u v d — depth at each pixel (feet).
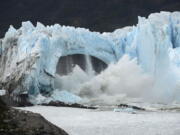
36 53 184.96
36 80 181.06
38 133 63.46
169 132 98.17
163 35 203.51
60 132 67.00
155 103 182.09
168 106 168.45
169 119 121.60
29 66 183.42
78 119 123.13
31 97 180.04
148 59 202.39
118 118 124.57
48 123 67.15
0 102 68.33
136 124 111.24
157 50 199.72
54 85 197.88
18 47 202.90
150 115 133.18
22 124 64.49
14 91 180.55
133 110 150.51
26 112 68.08
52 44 193.77
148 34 203.62
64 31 205.26
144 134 96.17
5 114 65.82
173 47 210.59
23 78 181.47
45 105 172.86
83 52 207.41
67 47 201.16
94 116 130.82
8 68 201.67
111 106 169.27
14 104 173.99
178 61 192.13
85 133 97.81
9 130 62.39
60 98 183.01
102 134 96.53
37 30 208.54
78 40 206.90
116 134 96.22
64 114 137.59
